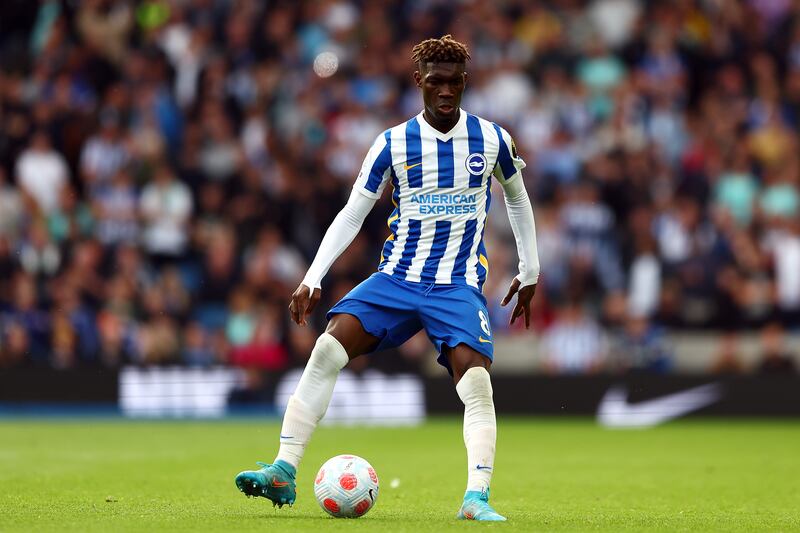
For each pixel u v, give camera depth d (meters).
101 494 25.89
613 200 63.25
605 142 66.25
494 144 21.53
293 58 70.44
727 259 60.12
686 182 64.88
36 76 69.75
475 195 21.50
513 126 66.94
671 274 60.12
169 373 58.62
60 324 59.19
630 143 65.62
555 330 58.91
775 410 56.88
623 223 62.91
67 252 62.47
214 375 58.41
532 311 60.22
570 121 66.94
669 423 56.81
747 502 25.88
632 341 58.31
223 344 59.31
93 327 59.69
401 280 21.47
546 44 71.00
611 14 72.81
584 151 66.19
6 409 58.78
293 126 68.25
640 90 68.38
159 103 67.94
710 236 60.84
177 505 23.27
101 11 72.06
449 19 71.25
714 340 59.66
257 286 60.22
